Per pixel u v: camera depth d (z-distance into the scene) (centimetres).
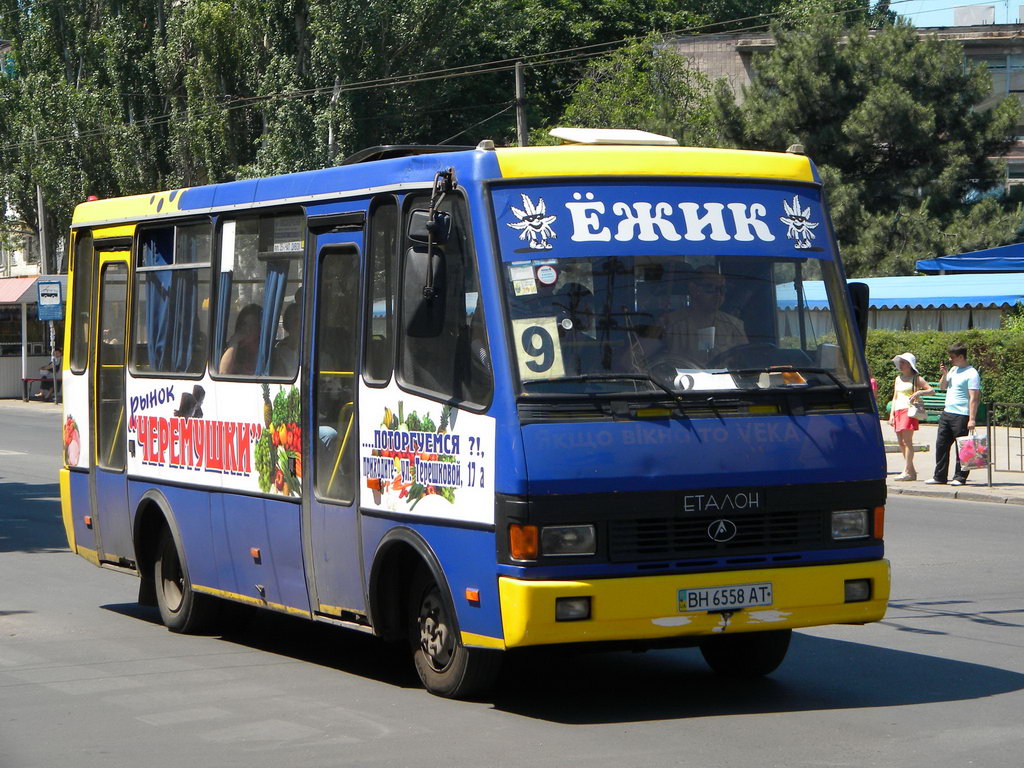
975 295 3475
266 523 1013
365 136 5022
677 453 796
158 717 844
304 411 965
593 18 6069
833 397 846
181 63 5253
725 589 798
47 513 1972
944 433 2238
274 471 1002
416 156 882
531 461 772
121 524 1215
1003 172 4288
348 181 941
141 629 1165
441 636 870
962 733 774
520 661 1011
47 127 5388
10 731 814
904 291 3600
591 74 5041
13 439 3388
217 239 1092
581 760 723
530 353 792
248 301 1049
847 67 4288
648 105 4794
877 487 849
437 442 835
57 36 5488
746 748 745
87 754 760
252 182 1054
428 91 5088
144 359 1185
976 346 3269
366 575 903
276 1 5012
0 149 5581
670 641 857
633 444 788
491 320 798
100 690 923
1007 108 4222
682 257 838
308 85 5006
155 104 5369
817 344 862
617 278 821
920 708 841
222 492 1066
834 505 835
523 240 813
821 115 4319
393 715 837
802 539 827
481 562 797
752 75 5694
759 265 856
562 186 831
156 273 1173
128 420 1202
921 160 4241
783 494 820
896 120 4106
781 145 4325
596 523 780
